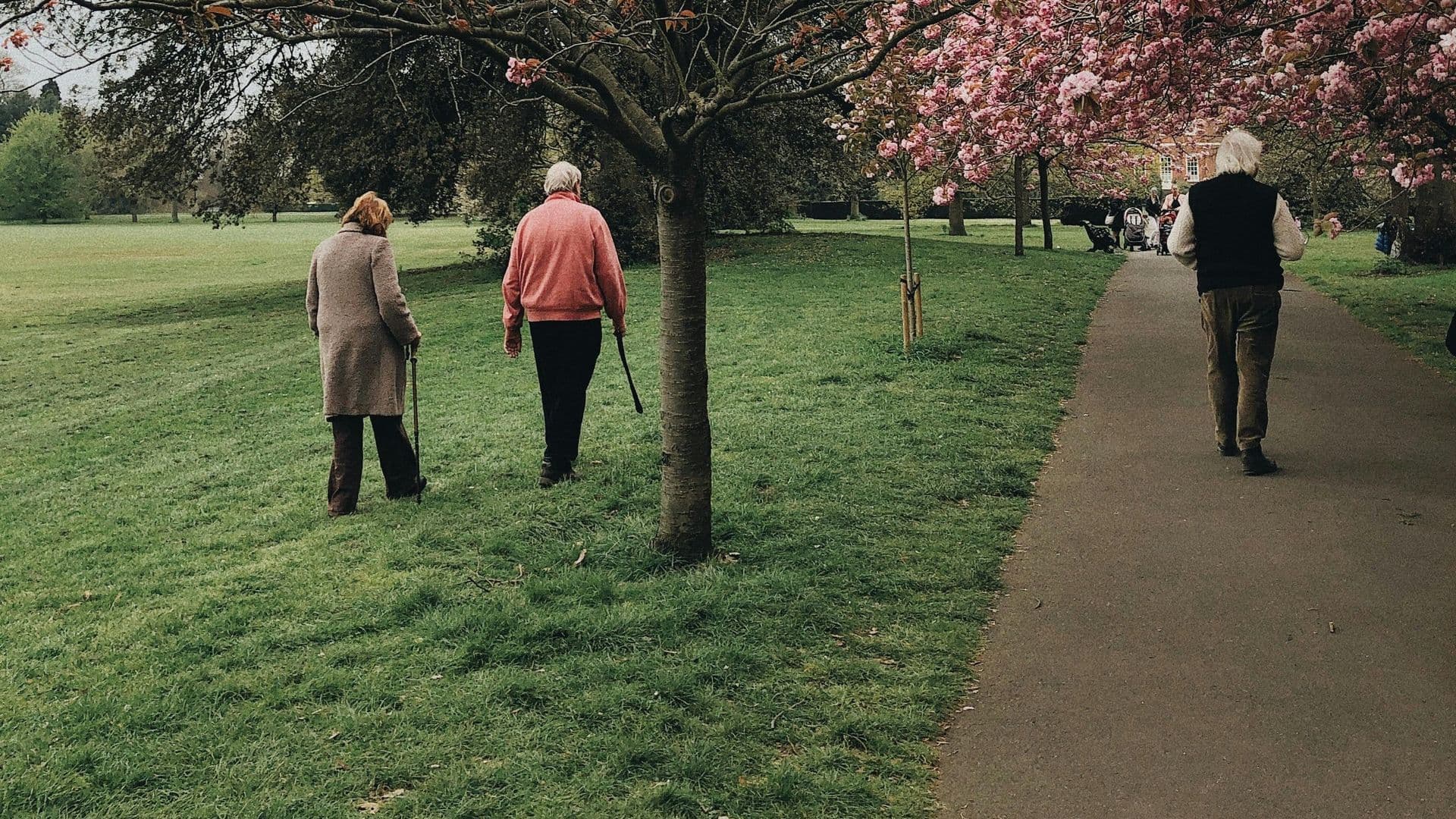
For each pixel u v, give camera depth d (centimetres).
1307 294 1908
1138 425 896
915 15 673
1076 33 659
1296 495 681
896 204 4697
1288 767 378
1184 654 469
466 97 2334
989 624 510
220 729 411
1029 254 2878
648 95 1831
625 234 2636
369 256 698
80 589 586
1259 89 862
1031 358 1238
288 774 378
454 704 425
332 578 578
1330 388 1025
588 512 670
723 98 530
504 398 1096
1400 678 438
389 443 725
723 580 550
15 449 1074
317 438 982
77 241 6356
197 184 2603
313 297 710
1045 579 562
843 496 703
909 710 423
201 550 648
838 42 651
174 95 2283
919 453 807
